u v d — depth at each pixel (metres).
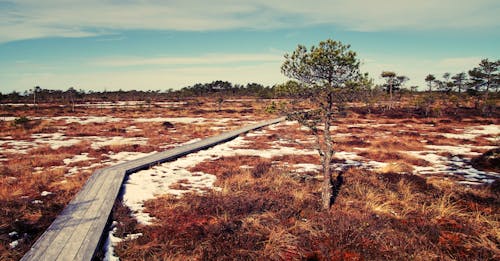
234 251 6.52
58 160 16.02
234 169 14.37
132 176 13.24
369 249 6.50
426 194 10.50
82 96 100.25
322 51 7.76
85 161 16.05
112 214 8.66
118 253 6.54
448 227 7.72
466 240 7.02
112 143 22.86
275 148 21.39
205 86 123.25
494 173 14.22
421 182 11.77
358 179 12.08
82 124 35.66
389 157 17.64
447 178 13.16
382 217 8.33
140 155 18.41
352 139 25.12
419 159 16.86
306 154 19.00
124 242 6.98
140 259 6.27
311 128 8.88
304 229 7.51
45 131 29.20
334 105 8.84
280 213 8.51
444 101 59.84
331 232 7.28
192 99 99.19
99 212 8.33
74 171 14.10
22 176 12.66
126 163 14.78
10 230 7.67
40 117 45.38
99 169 13.42
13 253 6.49
